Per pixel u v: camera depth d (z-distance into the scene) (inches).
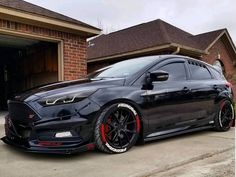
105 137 156.3
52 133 145.1
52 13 312.7
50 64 352.5
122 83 171.6
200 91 206.4
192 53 562.6
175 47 504.1
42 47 369.1
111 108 158.7
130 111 166.9
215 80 226.5
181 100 192.4
